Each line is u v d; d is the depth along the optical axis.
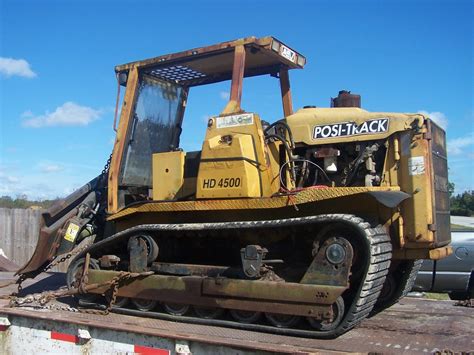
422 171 4.92
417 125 4.98
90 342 5.12
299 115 5.56
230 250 5.92
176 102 7.37
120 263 6.18
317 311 4.66
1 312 5.77
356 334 4.80
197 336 4.56
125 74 6.79
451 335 4.75
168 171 6.15
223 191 5.36
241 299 5.08
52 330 5.41
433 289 8.61
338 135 5.30
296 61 6.52
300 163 5.54
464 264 8.45
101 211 6.96
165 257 5.98
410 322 5.31
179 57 6.30
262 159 5.37
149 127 6.96
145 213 6.09
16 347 5.66
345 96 5.78
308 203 5.10
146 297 5.67
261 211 5.33
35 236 13.85
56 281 8.43
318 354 3.93
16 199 19.23
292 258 5.32
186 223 5.77
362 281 4.48
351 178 5.29
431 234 4.84
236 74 5.72
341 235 4.73
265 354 4.12
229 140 5.45
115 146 6.59
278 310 4.85
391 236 4.99
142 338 4.80
